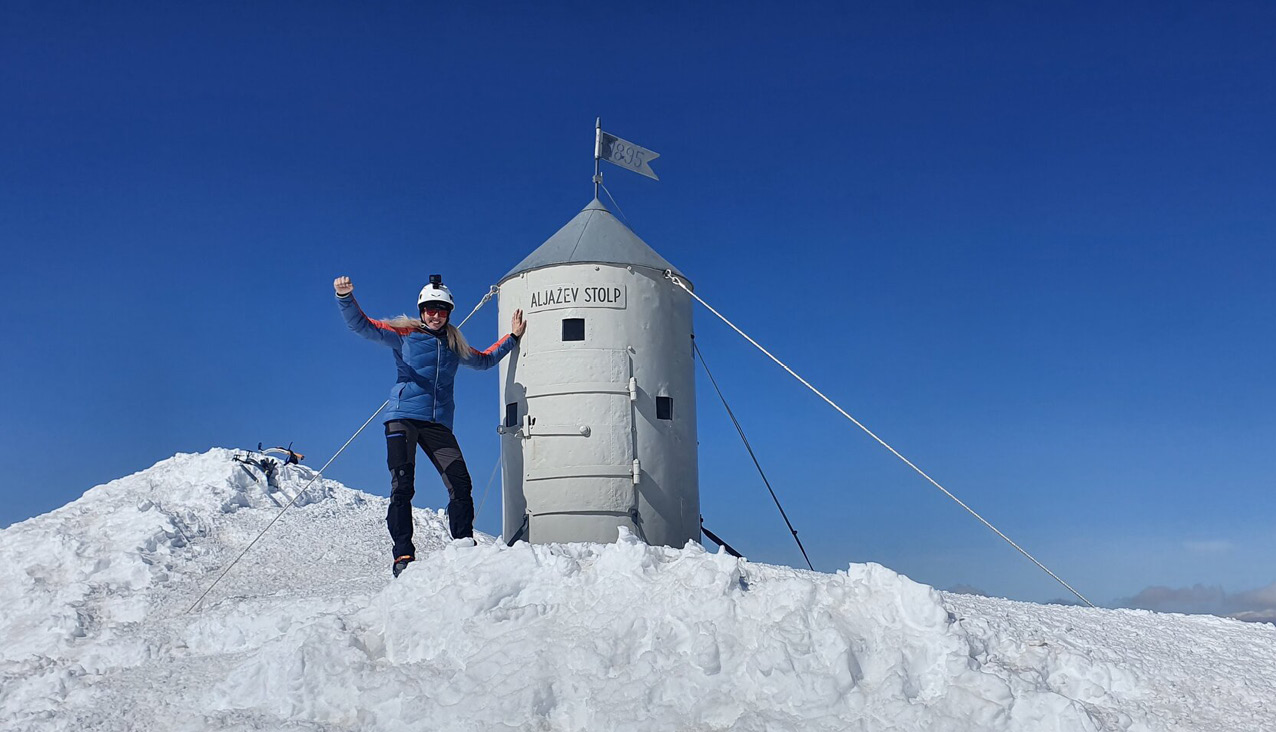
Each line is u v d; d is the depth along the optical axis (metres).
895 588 6.80
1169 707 6.24
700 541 10.77
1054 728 5.79
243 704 6.68
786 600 6.67
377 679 6.54
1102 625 7.69
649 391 10.33
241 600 9.09
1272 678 6.77
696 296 10.89
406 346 9.41
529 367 10.34
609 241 10.69
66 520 12.20
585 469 9.96
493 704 6.07
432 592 7.36
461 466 9.43
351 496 14.73
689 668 6.26
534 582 7.29
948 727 5.72
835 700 5.99
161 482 13.89
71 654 8.63
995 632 6.93
